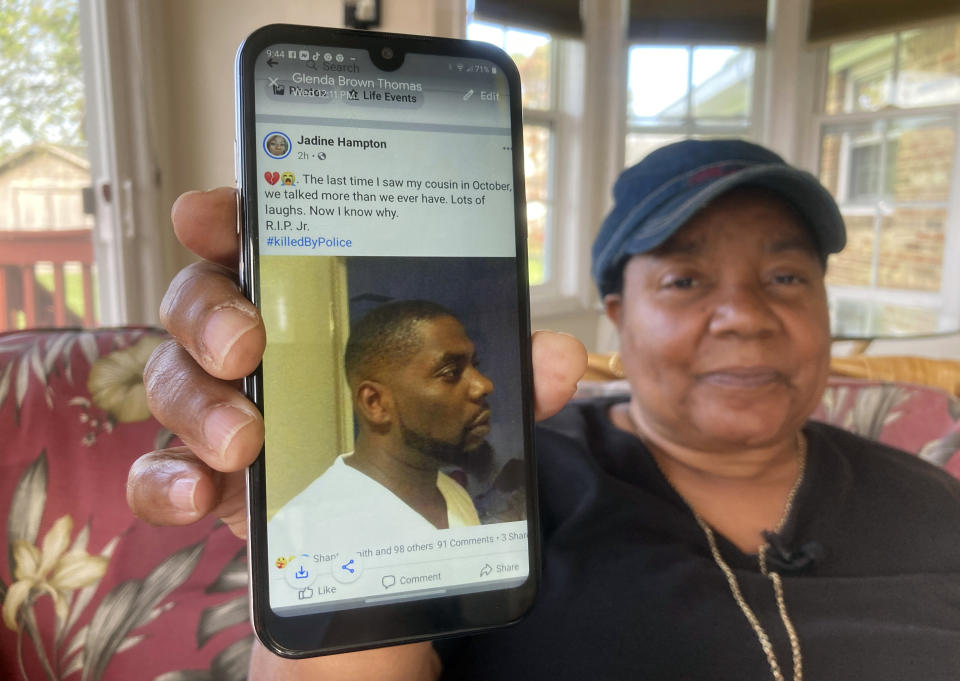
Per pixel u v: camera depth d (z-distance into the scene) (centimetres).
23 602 62
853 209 208
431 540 39
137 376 69
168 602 64
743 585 52
